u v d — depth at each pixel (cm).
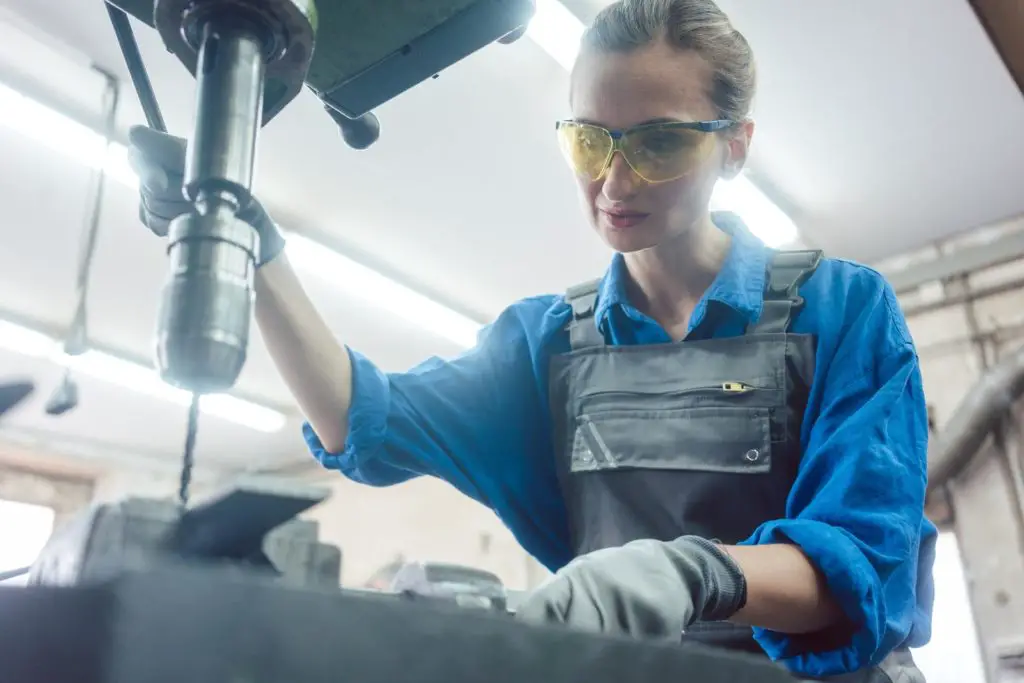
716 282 91
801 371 86
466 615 31
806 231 415
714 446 85
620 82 82
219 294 42
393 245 428
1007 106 331
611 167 83
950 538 382
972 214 402
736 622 61
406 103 331
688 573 52
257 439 658
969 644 367
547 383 101
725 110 85
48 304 480
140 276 453
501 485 102
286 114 337
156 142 62
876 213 403
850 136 353
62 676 24
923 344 420
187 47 52
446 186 381
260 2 49
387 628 29
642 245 87
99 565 28
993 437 379
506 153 358
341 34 66
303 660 26
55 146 351
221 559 35
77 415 616
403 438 95
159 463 699
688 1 86
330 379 87
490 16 66
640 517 87
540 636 33
